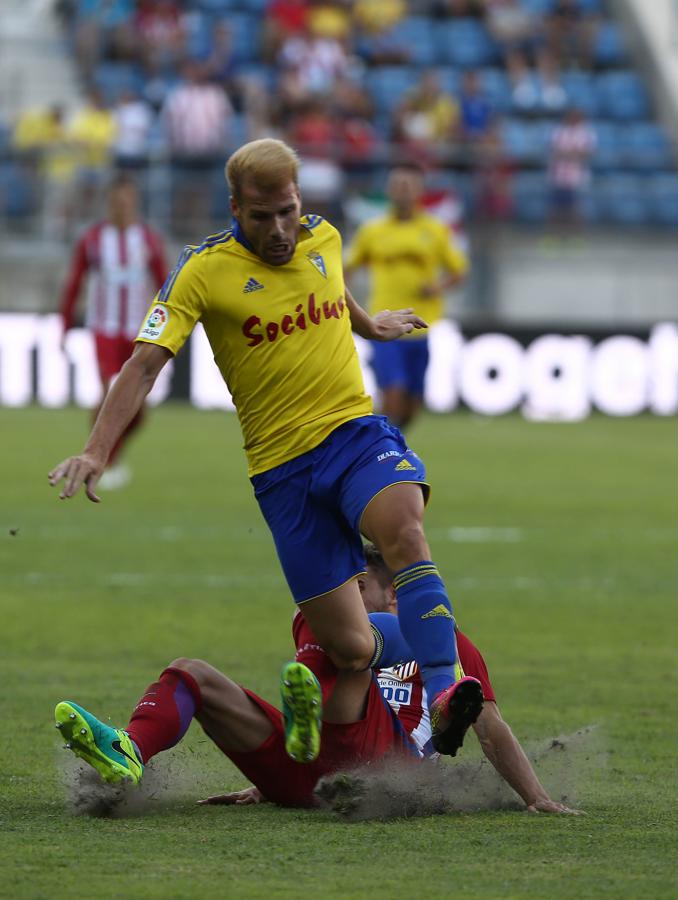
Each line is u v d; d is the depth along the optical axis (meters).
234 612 29.06
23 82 92.12
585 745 18.05
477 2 98.81
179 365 78.56
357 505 15.28
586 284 83.62
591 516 44.09
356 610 15.45
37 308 78.31
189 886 11.91
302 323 15.84
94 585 31.89
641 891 11.89
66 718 14.02
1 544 37.28
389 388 49.97
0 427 64.38
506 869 12.58
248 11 94.94
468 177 83.12
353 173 80.62
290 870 12.50
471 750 18.11
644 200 86.06
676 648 26.20
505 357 78.81
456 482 51.41
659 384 79.88
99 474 14.98
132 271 48.50
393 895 11.73
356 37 94.69
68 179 78.62
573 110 86.25
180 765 16.73
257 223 15.45
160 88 87.56
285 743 14.82
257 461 15.98
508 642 26.47
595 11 100.81
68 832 13.85
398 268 50.78
